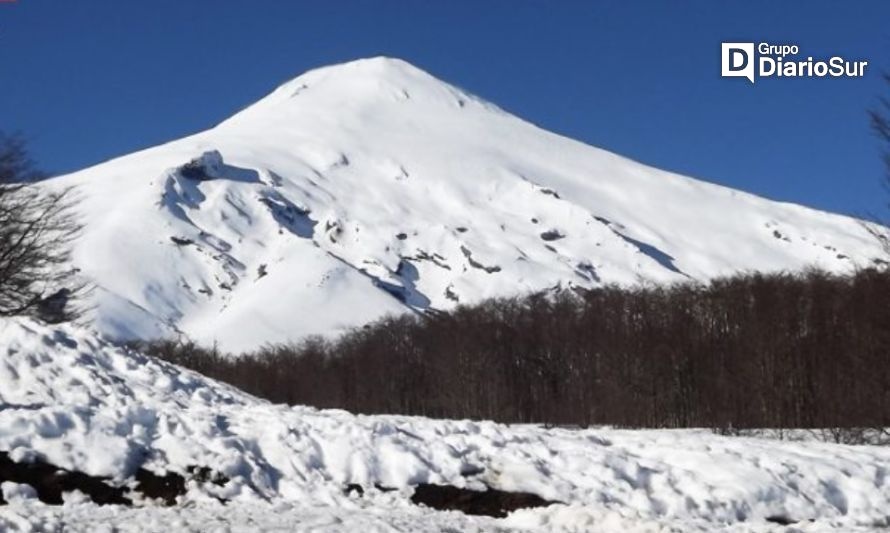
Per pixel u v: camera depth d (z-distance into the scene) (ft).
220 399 78.07
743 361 197.98
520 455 62.28
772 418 187.32
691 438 74.02
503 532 46.98
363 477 59.11
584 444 66.59
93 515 47.91
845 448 71.77
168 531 42.52
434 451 61.52
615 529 49.80
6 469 55.72
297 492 57.36
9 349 73.10
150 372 77.25
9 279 110.93
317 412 75.87
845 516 59.98
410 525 46.55
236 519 47.39
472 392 268.41
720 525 52.95
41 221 127.54
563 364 254.06
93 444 58.08
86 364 74.49
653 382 215.72
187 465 57.72
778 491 60.54
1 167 114.32
